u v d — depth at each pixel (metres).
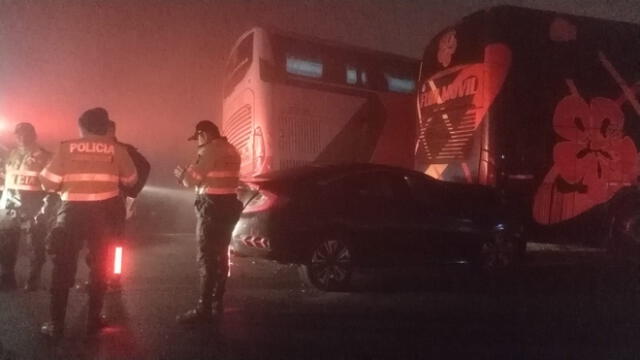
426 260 10.38
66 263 6.92
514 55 12.19
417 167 13.62
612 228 12.93
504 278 11.23
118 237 7.16
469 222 10.72
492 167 12.00
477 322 8.15
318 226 9.53
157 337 7.10
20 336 6.99
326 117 14.27
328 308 8.73
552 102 12.38
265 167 13.62
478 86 12.25
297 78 14.06
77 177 6.91
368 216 9.88
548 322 8.22
